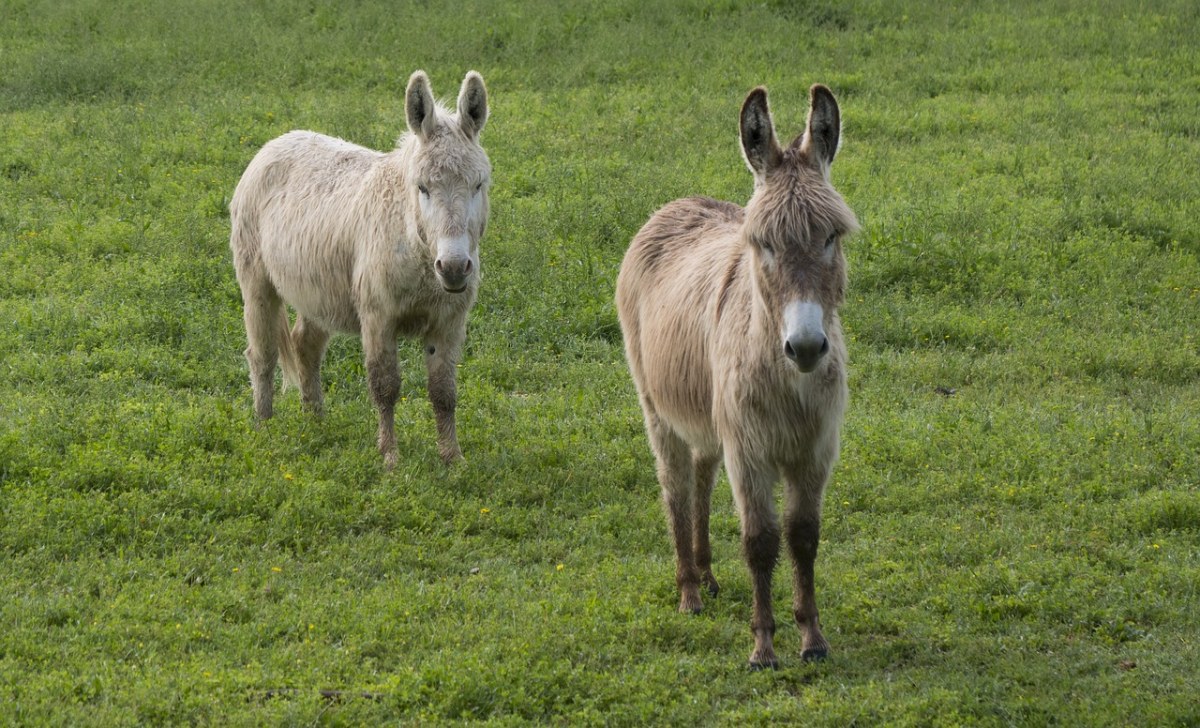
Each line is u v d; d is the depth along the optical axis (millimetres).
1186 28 27766
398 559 8906
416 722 6676
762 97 6570
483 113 9906
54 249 15453
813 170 6625
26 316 13055
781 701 6953
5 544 8586
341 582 8484
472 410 11680
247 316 11594
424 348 10625
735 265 7273
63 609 7703
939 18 28469
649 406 8500
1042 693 6953
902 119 22375
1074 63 25750
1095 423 11258
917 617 7992
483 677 7051
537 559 9125
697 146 20609
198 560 8602
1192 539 9039
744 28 27297
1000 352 13664
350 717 6660
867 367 13047
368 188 10250
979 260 15695
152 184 17984
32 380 11891
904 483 10234
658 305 8141
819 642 7461
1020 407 11789
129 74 23734
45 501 9102
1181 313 14375
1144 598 8055
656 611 8070
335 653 7383
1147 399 12141
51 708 6578
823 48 26547
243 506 9422
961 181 19266
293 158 11344
